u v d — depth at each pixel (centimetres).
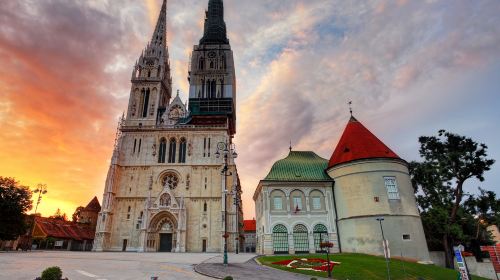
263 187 5769
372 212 4997
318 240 5450
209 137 8256
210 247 7050
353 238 5106
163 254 5538
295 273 3153
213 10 12700
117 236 7138
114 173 7569
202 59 11269
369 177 5228
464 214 5847
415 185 6406
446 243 5509
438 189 6094
